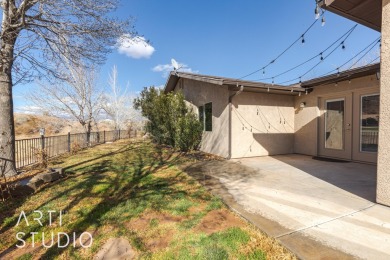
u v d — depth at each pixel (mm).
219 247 2295
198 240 2447
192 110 9898
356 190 4027
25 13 5082
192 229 2711
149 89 14414
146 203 3590
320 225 2695
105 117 22875
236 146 8023
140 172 5844
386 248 2191
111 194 4098
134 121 24891
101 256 2256
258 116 8438
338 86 7285
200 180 4930
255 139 8383
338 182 4594
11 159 5586
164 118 10922
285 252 2176
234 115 7988
